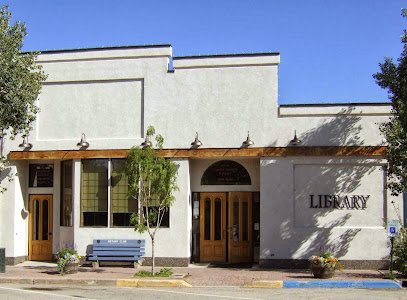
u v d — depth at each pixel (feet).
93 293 44.42
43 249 67.87
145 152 53.16
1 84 50.65
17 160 65.46
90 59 64.23
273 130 60.44
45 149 64.18
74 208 63.05
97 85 64.23
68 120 64.44
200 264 63.10
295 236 59.11
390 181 58.65
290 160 59.88
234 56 61.72
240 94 61.41
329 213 59.26
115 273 55.36
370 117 59.31
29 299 40.81
